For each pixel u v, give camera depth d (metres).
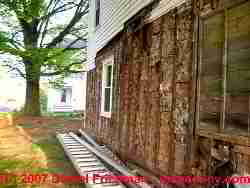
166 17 3.27
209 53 2.35
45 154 5.92
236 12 2.03
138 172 3.77
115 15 5.95
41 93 22.11
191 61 2.64
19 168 4.62
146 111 3.70
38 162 5.13
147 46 3.82
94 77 7.91
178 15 2.97
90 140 7.04
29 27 13.94
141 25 4.12
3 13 11.89
